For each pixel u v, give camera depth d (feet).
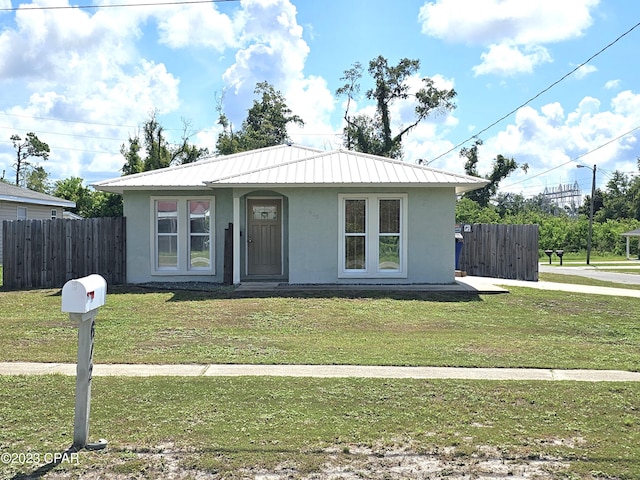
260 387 20.56
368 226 48.26
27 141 218.59
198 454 14.52
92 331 15.29
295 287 46.70
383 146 156.04
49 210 100.58
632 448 14.99
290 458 14.28
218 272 51.57
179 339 29.43
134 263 51.78
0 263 83.71
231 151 152.05
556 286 51.57
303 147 63.67
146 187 49.70
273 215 52.21
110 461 14.14
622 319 36.04
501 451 14.78
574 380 21.89
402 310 38.01
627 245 135.64
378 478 13.26
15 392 19.77
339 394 19.74
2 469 13.67
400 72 153.99
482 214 164.86
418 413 17.72
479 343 28.78
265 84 176.14
